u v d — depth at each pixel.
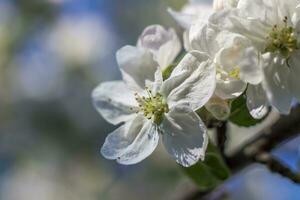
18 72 0.71
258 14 0.28
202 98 0.28
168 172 0.63
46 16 0.73
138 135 0.29
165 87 0.29
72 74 0.72
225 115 0.28
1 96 0.70
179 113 0.29
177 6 0.53
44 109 0.70
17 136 0.69
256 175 0.61
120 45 0.73
